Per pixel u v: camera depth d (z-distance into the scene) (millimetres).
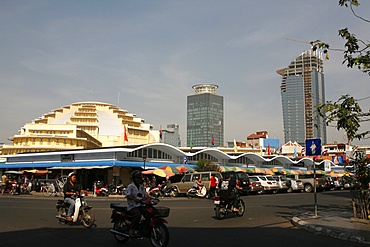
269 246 8914
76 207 11992
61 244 9164
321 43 10508
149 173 32469
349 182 13422
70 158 41312
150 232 8852
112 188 34031
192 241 9500
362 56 10266
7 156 48719
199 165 39938
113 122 87812
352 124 10133
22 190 35531
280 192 37406
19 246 8867
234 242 9391
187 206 20828
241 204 15438
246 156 52844
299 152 102812
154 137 93812
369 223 12078
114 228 9648
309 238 10125
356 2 9438
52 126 68062
